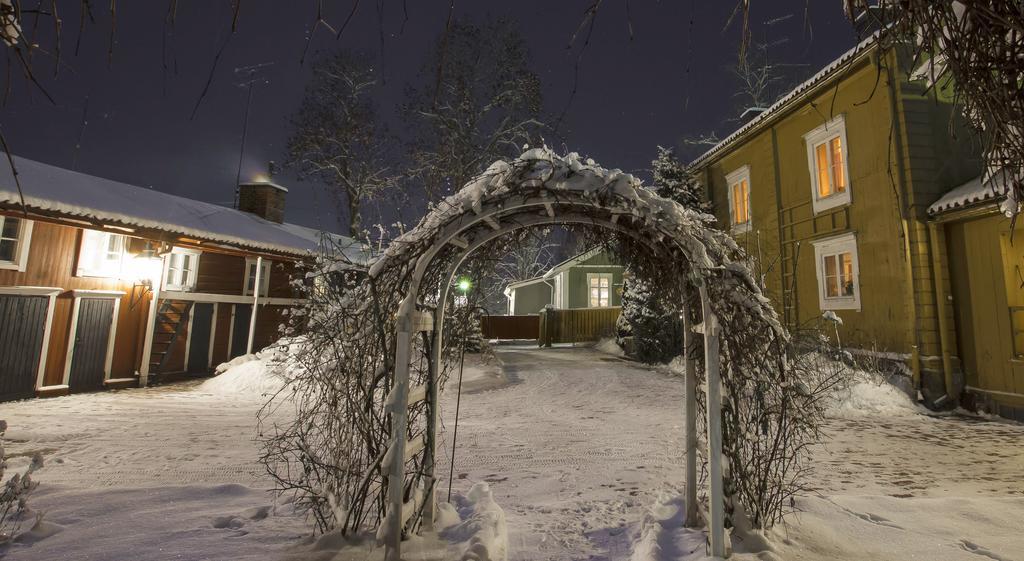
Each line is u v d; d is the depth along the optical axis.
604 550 3.38
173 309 12.73
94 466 5.20
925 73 1.54
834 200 11.19
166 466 5.22
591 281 25.66
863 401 8.63
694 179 15.66
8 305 9.48
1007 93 1.39
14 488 3.25
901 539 3.32
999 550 3.16
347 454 3.42
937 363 8.89
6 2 1.38
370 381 3.41
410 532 3.38
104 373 11.17
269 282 15.62
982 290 8.62
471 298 4.19
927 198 9.27
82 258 10.76
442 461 5.66
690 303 3.79
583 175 3.16
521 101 16.33
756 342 3.33
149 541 3.10
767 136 13.67
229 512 3.67
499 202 3.22
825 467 5.50
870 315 10.19
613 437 6.89
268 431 6.98
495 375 12.24
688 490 3.67
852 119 10.67
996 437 6.95
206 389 11.47
